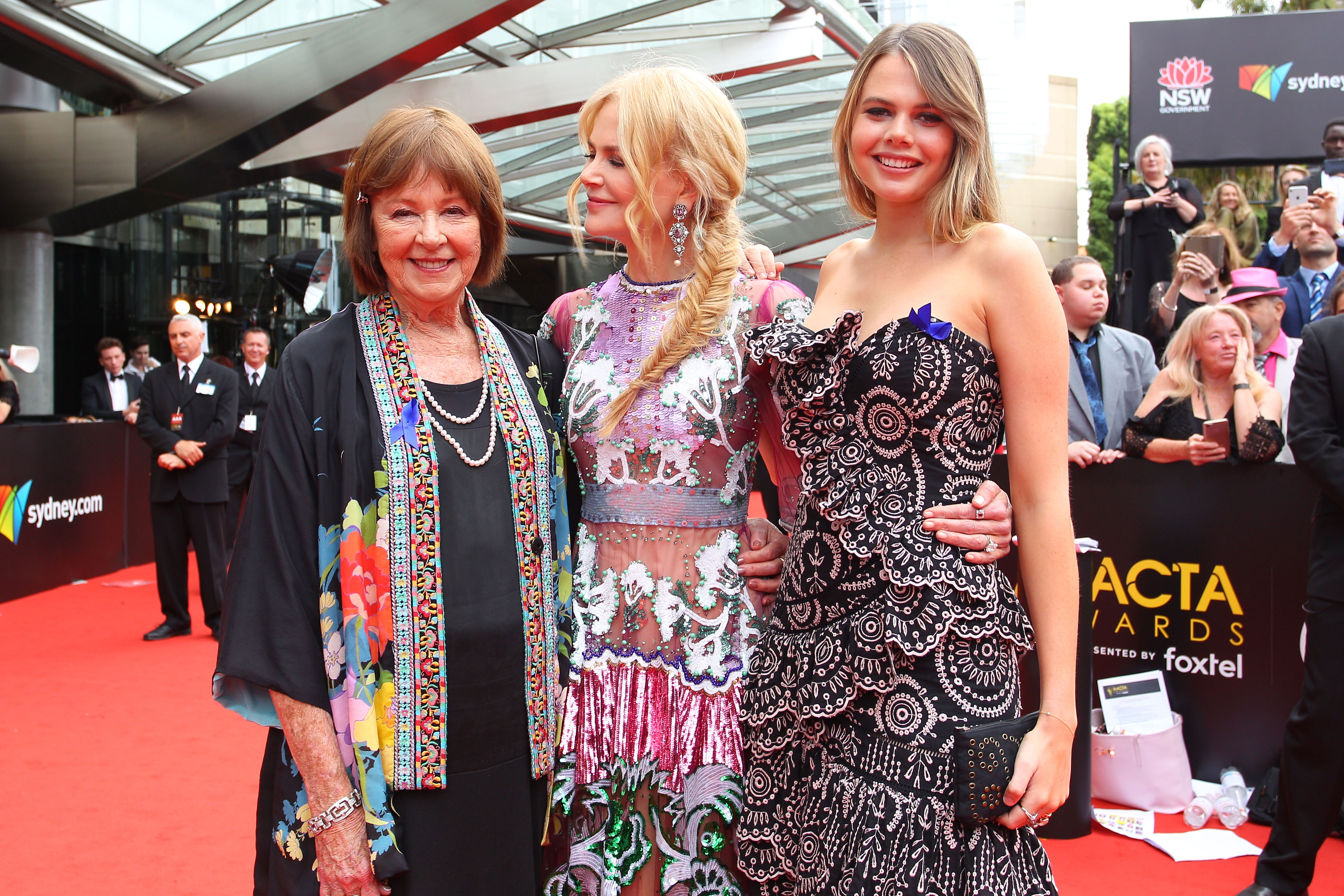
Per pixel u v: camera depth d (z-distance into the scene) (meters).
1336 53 8.50
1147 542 3.44
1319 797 2.43
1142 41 8.91
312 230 12.30
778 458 1.79
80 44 7.58
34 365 7.18
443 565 1.47
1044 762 1.37
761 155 10.97
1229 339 3.38
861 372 1.49
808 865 1.45
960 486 1.47
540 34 7.77
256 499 1.43
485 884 1.47
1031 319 1.43
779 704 1.53
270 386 1.48
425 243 1.46
